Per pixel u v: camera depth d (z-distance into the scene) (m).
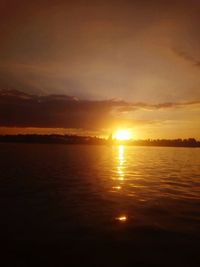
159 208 10.39
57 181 16.22
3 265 5.71
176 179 17.92
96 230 7.87
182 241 7.09
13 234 7.47
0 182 15.55
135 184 15.73
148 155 48.06
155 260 6.02
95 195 12.55
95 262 5.89
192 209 10.27
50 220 8.73
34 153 44.16
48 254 6.24
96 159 34.78
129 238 7.27
